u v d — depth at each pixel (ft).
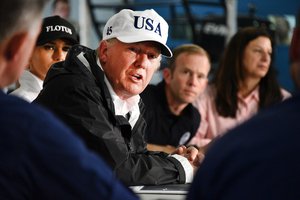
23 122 4.14
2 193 4.03
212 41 20.29
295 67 4.24
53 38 10.80
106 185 4.20
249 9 24.35
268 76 14.62
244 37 14.37
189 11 20.43
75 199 4.11
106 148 8.13
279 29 24.07
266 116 4.05
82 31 20.85
